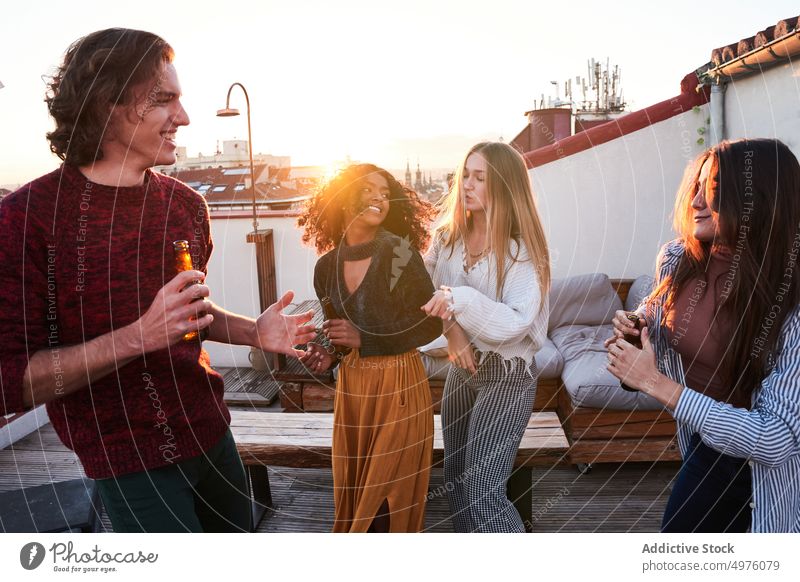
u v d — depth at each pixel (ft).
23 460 10.08
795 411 3.68
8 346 3.35
